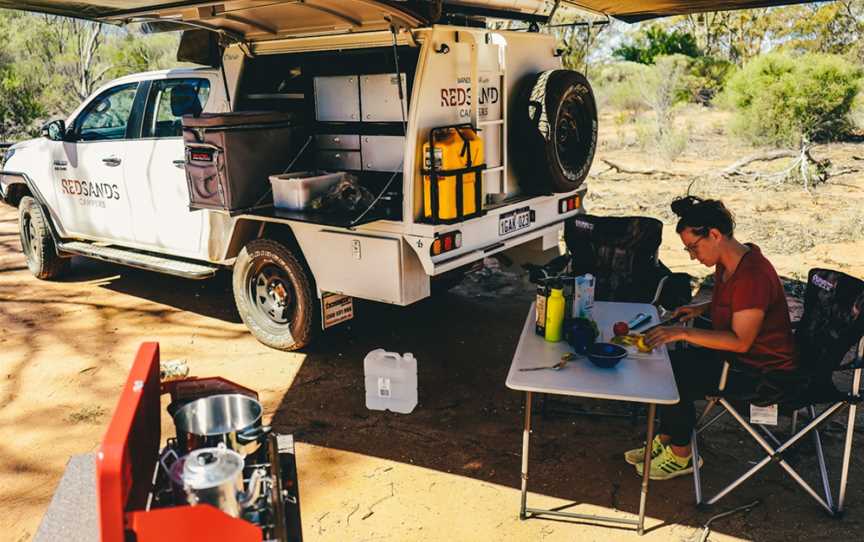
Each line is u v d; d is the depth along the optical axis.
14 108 15.80
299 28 4.90
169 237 5.88
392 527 3.41
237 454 2.28
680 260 7.45
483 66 4.77
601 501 3.56
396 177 4.78
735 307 3.24
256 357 5.32
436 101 4.47
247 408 2.64
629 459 3.83
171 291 6.93
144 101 5.95
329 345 5.52
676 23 23.86
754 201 9.73
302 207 4.75
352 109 4.90
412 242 4.42
